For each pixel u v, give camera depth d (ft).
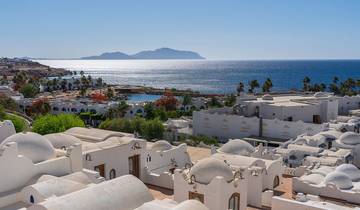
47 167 86.17
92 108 346.74
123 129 226.99
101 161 106.22
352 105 265.34
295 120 213.66
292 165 144.56
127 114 332.19
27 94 483.51
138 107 336.70
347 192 101.14
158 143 137.80
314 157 139.23
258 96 277.03
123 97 528.63
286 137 195.21
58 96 510.99
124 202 71.05
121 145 112.68
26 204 75.10
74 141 110.83
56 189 74.54
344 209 79.25
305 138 164.04
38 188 73.77
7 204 75.05
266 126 201.67
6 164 78.43
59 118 182.70
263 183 112.88
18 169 80.64
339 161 133.69
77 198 66.23
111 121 236.02
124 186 74.90
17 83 575.79
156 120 233.55
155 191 112.27
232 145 131.03
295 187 110.11
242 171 95.30
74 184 76.74
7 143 82.33
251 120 205.98
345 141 156.46
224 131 216.74
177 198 93.97
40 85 622.54
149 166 124.77
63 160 89.45
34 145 88.28
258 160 111.55
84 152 102.37
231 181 91.50
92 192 69.36
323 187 104.99
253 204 104.06
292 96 276.62
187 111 345.51
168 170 133.28
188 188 91.86
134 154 117.19
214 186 87.71
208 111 230.48
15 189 79.25
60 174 88.48
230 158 114.21
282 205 84.69
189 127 248.32
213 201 88.12
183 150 140.77
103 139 126.00
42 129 174.50
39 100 361.92
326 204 82.28
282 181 123.54
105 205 67.92
